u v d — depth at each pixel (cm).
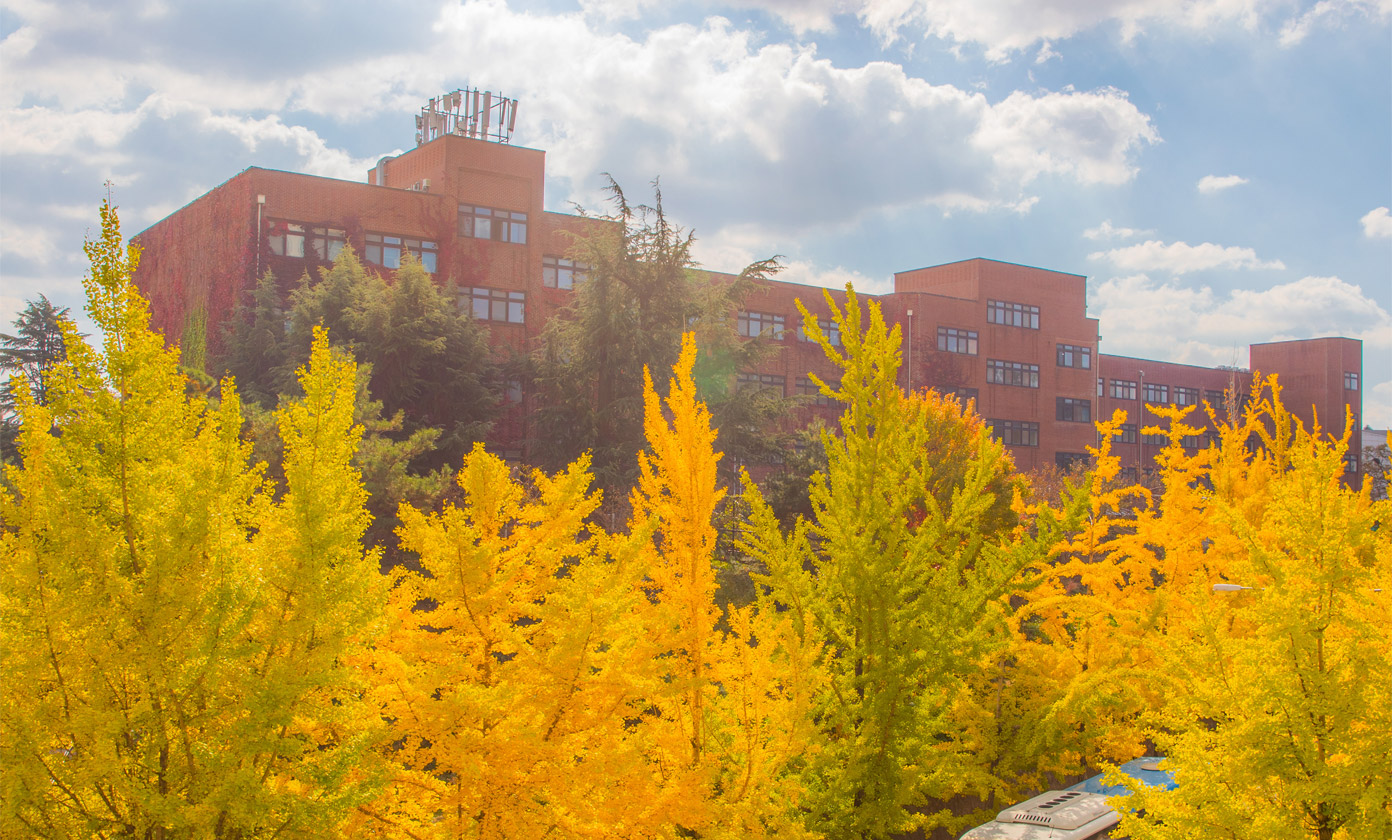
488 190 4316
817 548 2536
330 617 668
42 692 637
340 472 686
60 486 628
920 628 1102
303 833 660
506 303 4300
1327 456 889
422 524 782
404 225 4119
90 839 644
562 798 761
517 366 3650
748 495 1158
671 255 3312
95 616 631
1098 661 1514
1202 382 8669
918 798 1229
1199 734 910
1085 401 6738
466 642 778
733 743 934
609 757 771
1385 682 810
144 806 614
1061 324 6638
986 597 1124
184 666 627
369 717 750
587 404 3186
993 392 6272
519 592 789
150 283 4838
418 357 3194
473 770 702
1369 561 1224
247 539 791
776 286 5375
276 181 3884
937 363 5994
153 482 655
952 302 6147
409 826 776
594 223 3597
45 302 5734
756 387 3419
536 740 735
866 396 1150
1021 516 2028
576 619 751
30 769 603
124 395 653
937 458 2203
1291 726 826
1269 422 8538
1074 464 4194
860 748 1059
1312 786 796
